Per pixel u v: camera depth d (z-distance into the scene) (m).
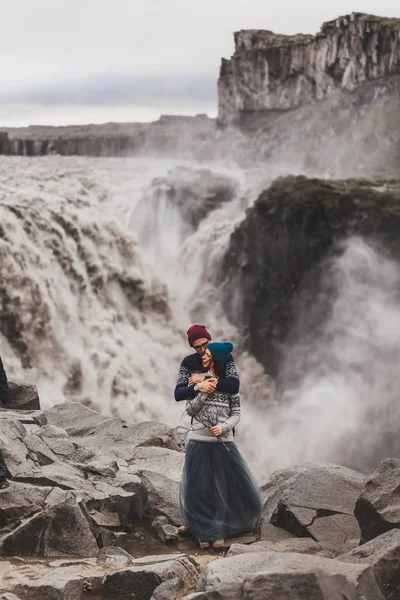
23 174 79.62
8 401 7.61
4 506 7.23
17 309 36.50
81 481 7.91
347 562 5.93
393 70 101.88
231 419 7.38
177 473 9.55
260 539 7.45
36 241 39.50
